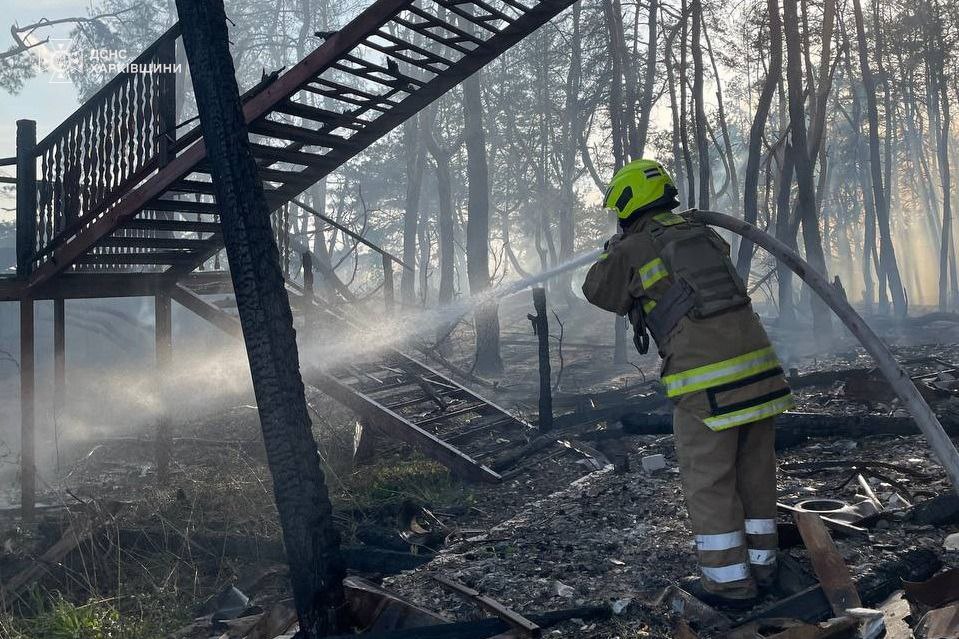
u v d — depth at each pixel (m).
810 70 19.09
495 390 12.58
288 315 3.51
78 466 9.54
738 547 3.35
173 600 5.04
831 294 3.54
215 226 8.22
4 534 6.61
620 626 3.31
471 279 18.70
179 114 27.08
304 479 3.45
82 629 4.59
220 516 6.35
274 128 7.02
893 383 3.40
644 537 4.40
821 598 3.28
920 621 3.02
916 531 3.96
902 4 31.12
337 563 3.51
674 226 3.54
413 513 6.12
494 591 3.80
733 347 3.32
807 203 17.19
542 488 6.72
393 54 6.84
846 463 5.39
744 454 3.50
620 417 8.12
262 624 3.82
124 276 8.66
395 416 7.62
